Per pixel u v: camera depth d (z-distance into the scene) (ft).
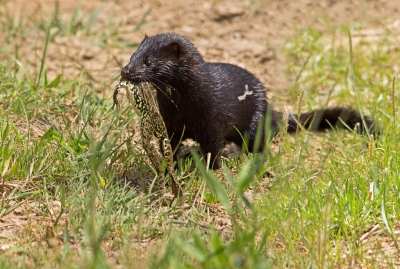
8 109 38.93
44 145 34.73
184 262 24.08
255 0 64.28
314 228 28.32
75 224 27.84
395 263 26.45
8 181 32.01
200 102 36.88
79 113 39.78
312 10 64.13
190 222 28.96
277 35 59.62
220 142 38.14
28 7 63.21
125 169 33.88
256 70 53.57
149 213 30.04
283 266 25.36
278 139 42.01
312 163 36.83
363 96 48.03
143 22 60.29
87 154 32.63
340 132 41.73
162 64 35.78
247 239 22.50
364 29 60.85
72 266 23.41
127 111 41.73
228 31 59.26
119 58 54.29
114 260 25.77
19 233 27.63
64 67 52.54
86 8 63.52
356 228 29.12
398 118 41.37
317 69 53.36
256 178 31.76
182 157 39.37
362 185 31.35
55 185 32.04
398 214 29.86
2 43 55.47
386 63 53.36
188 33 58.85
